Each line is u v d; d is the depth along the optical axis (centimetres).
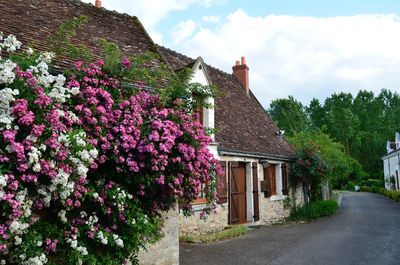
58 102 481
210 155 648
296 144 2089
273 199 1554
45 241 463
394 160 4000
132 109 570
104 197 527
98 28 912
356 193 4181
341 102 7081
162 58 943
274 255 873
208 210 773
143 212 604
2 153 411
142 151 544
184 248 927
